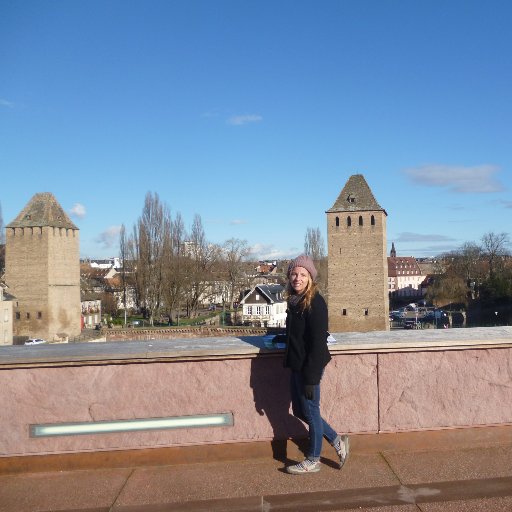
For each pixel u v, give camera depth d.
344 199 69.00
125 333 59.53
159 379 5.00
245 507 4.15
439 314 89.25
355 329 67.94
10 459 4.84
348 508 4.10
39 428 4.89
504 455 5.02
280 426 5.07
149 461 4.95
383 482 4.51
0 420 4.86
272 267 175.38
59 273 73.12
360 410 5.17
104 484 4.60
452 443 5.22
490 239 99.19
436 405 5.24
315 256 94.88
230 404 5.05
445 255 114.88
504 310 83.31
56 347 5.43
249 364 5.08
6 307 65.81
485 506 4.09
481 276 95.75
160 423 4.98
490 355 5.32
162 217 69.31
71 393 4.93
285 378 5.09
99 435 4.93
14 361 4.85
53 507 4.22
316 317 4.50
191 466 4.93
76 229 75.56
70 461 4.89
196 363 5.04
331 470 4.78
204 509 4.14
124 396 4.96
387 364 5.21
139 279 69.38
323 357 4.50
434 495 4.27
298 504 4.18
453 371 5.27
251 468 4.86
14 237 72.00
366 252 67.81
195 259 77.81
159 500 4.29
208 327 58.19
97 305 93.38
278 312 86.25
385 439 5.17
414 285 166.50
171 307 69.75
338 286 68.69
